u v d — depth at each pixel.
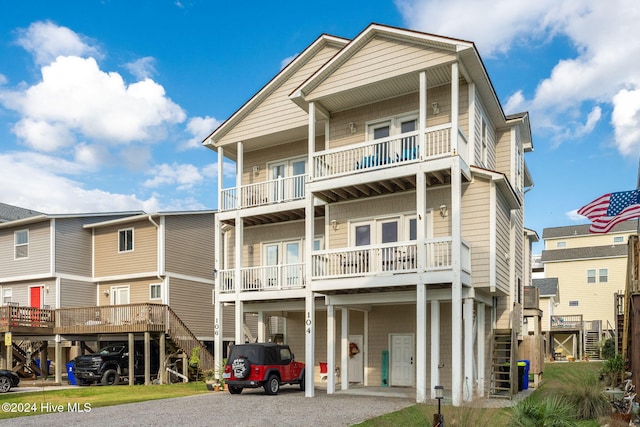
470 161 16.55
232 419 11.74
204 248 29.72
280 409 13.28
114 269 28.55
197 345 24.47
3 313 23.12
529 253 28.98
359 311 19.72
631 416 10.80
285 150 21.80
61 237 27.98
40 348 25.95
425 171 15.28
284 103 20.50
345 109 19.02
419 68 15.77
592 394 11.45
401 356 18.25
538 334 21.58
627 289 15.80
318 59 20.08
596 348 37.00
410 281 14.91
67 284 27.89
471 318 15.41
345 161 18.34
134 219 27.69
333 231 18.59
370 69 16.77
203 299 29.25
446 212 16.77
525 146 23.30
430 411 9.17
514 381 16.33
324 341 20.84
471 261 16.34
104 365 22.08
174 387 20.30
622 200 14.24
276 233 21.52
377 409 13.12
